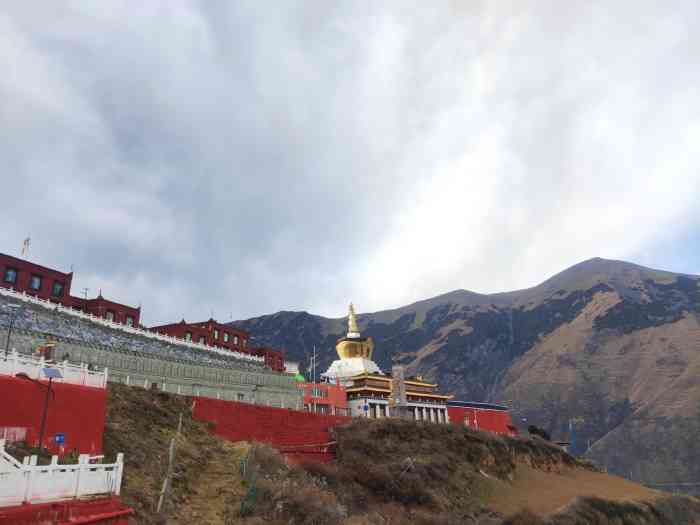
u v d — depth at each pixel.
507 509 64.94
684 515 89.50
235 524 32.50
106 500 24.94
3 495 20.66
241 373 71.31
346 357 126.06
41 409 28.19
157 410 44.16
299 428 59.78
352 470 55.25
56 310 62.75
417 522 49.50
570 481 88.38
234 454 43.28
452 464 69.31
